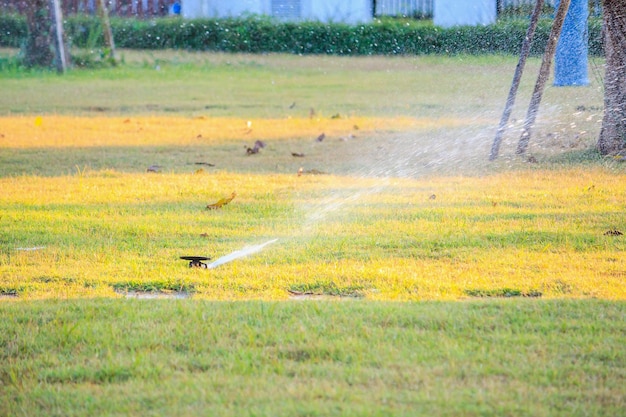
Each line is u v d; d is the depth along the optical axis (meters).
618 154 31.27
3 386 13.40
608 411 12.23
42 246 21.19
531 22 30.72
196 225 23.20
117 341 14.83
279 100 53.09
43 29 69.19
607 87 31.27
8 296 17.77
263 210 24.91
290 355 14.24
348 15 83.56
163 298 17.38
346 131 41.12
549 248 20.69
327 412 12.10
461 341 14.70
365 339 14.81
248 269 19.11
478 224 22.86
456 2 77.19
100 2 72.62
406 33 76.00
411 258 19.95
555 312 16.08
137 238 21.94
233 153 35.50
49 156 34.22
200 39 79.25
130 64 71.50
